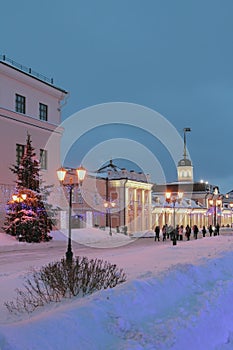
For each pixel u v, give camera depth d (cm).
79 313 554
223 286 859
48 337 472
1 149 3478
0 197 3425
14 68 3622
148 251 2141
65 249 2909
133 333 544
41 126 3900
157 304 677
